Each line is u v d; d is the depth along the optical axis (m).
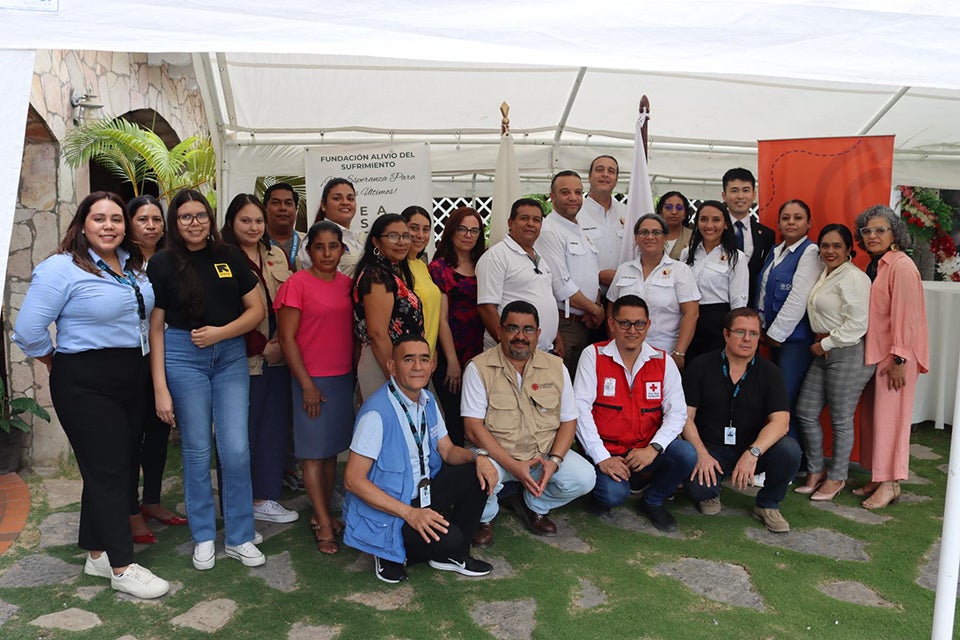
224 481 3.48
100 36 1.93
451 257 4.57
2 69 1.90
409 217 4.13
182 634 2.90
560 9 2.05
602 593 3.30
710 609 3.17
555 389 3.87
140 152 5.57
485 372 3.85
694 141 6.94
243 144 6.32
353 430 3.82
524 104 6.20
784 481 3.99
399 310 3.64
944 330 5.91
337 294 3.69
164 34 1.96
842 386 4.42
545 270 4.52
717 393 4.18
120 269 3.14
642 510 4.28
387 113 6.25
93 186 7.47
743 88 5.87
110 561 3.18
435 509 3.47
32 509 4.22
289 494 4.55
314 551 3.70
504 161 5.68
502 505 4.38
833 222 5.10
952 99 5.82
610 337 5.05
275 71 5.46
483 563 3.48
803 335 4.63
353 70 5.48
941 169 6.98
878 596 3.32
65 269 2.96
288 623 3.00
